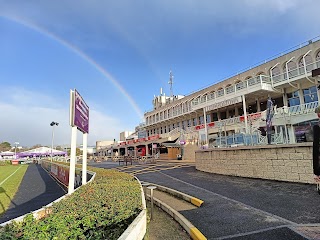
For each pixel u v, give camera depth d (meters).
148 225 6.41
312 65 21.62
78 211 4.81
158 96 60.53
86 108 10.30
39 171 38.03
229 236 5.20
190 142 35.81
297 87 24.03
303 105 19.66
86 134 10.48
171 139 41.91
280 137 12.30
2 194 15.91
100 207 5.12
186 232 5.89
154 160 36.22
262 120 19.84
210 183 12.41
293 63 25.34
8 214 10.23
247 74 30.95
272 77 24.98
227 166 14.69
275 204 7.32
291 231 5.11
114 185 7.99
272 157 11.45
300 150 10.19
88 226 4.22
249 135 14.03
